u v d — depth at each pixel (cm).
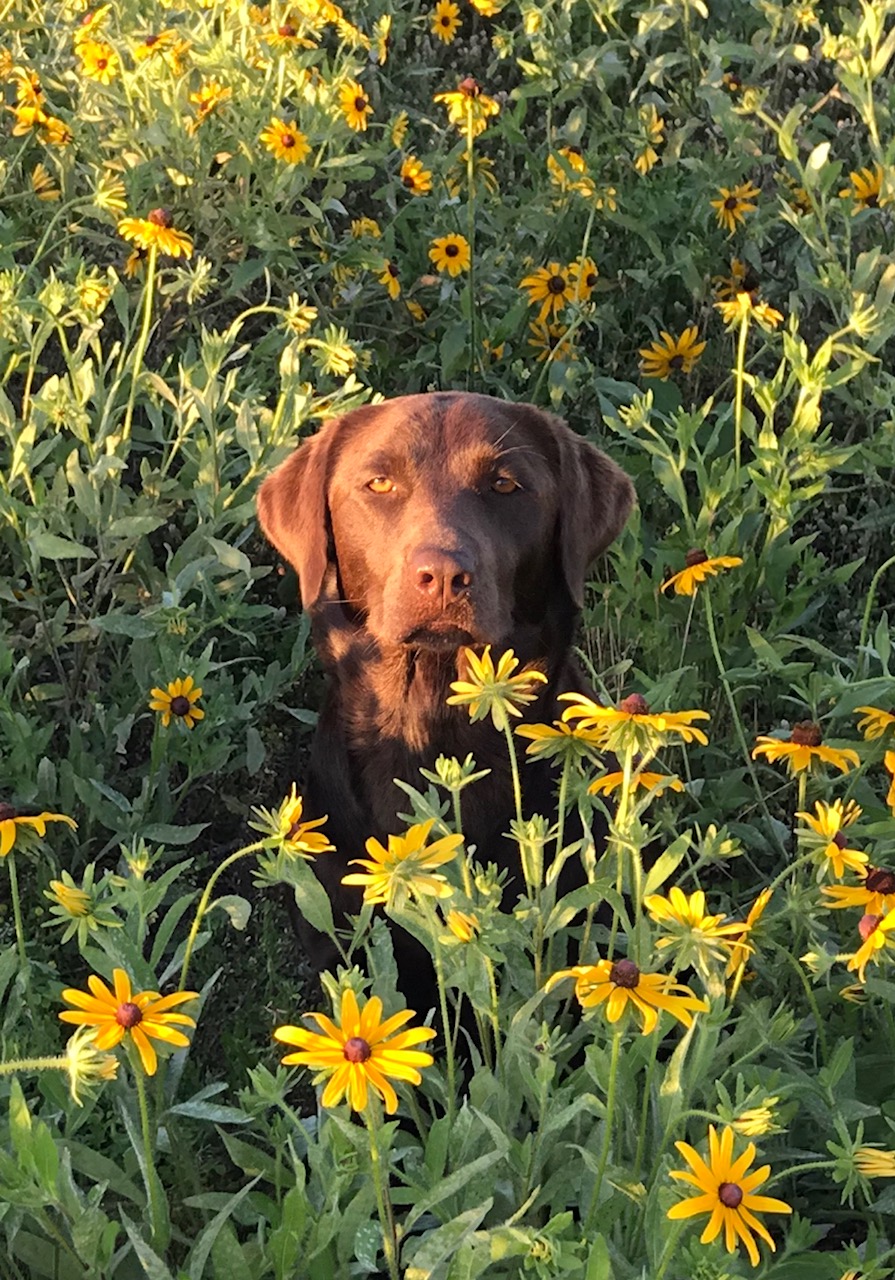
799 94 196
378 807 133
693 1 182
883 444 149
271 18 175
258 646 153
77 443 142
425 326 178
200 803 144
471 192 170
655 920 88
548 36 185
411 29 214
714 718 144
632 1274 82
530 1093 89
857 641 148
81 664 140
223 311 171
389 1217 79
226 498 139
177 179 162
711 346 175
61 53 184
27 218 171
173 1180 97
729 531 139
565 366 166
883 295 149
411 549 123
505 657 90
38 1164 76
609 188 175
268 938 122
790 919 103
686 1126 91
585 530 137
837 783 122
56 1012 109
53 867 121
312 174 165
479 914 85
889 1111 97
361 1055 73
